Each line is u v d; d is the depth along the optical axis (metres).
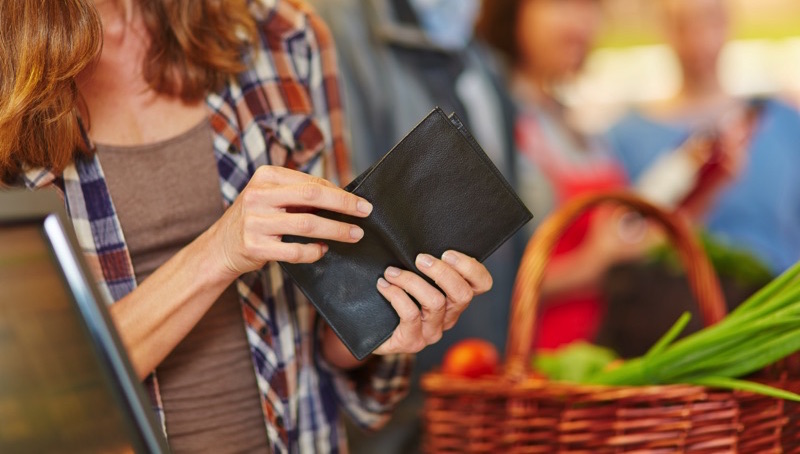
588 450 1.14
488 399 1.21
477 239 0.95
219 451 1.08
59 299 0.55
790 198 3.02
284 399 1.13
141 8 1.09
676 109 2.99
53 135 0.98
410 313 0.94
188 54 1.09
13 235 0.53
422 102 2.71
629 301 2.27
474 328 2.76
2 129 0.95
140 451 0.57
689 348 1.13
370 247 0.94
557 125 2.90
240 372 1.10
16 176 1.01
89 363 0.56
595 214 2.82
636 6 2.95
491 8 2.79
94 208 1.03
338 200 0.88
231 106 1.13
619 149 2.96
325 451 1.20
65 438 0.54
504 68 2.82
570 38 2.88
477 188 0.93
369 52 2.64
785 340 1.08
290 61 1.21
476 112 2.79
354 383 1.23
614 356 1.48
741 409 1.11
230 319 1.10
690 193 2.99
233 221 0.92
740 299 2.10
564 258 2.80
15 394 0.52
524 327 1.31
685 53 2.98
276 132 1.16
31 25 0.94
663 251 2.28
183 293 0.95
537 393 1.16
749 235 3.00
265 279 1.12
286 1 1.24
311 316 1.19
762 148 3.02
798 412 1.15
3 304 0.52
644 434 1.12
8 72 0.95
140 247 1.06
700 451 1.12
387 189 0.91
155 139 1.08
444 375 1.32
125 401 0.57
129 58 1.08
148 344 0.97
